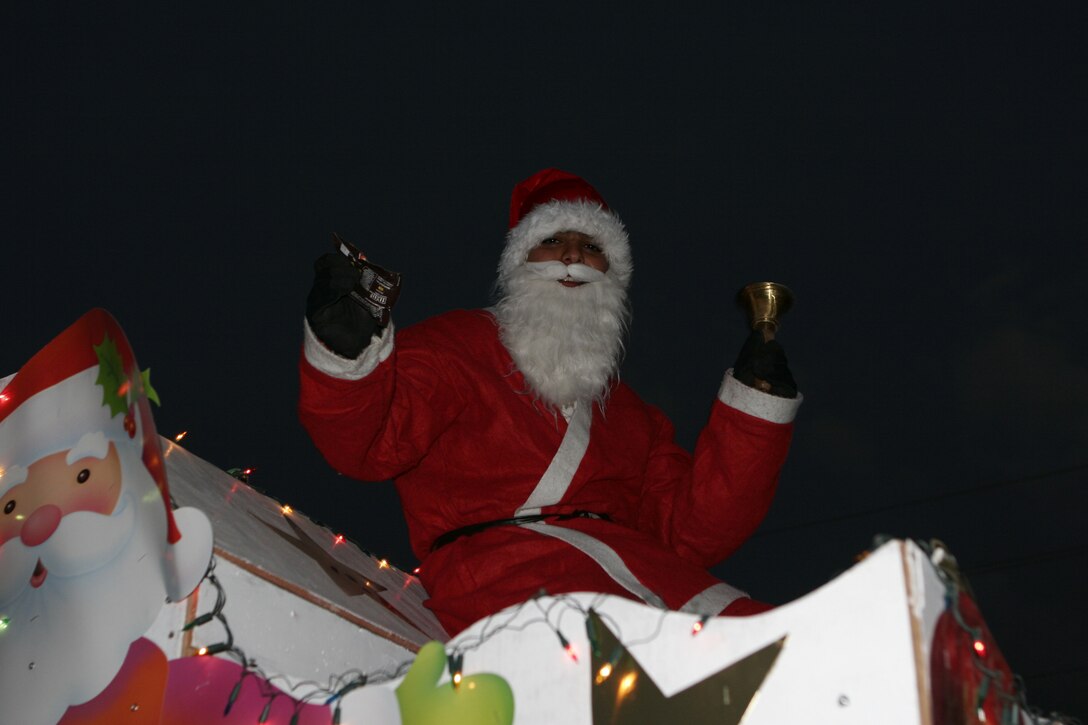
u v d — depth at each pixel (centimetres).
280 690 269
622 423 411
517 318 408
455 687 254
